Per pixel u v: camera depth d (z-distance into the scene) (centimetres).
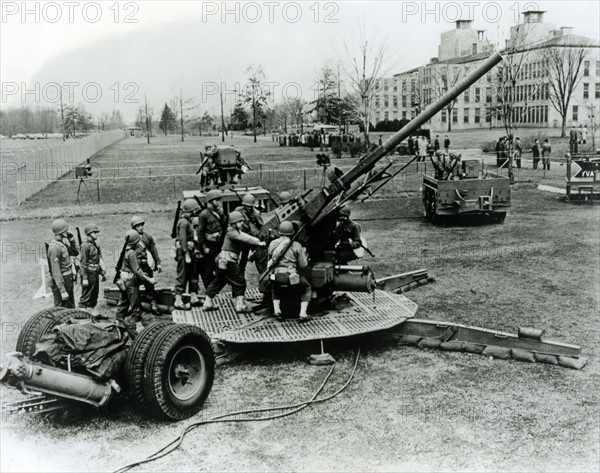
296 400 627
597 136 4141
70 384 555
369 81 3428
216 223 888
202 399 611
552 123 4403
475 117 5309
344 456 517
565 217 1695
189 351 610
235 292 812
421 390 641
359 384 661
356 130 5238
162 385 571
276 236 816
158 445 547
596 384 645
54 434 572
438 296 982
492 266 1171
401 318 773
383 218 1788
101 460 524
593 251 1273
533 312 888
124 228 1658
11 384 528
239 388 661
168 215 1883
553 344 702
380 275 1123
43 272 1048
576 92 4275
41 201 2189
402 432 554
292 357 743
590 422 564
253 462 512
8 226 1725
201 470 503
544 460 502
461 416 581
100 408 589
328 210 791
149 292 902
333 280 807
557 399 612
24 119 5069
